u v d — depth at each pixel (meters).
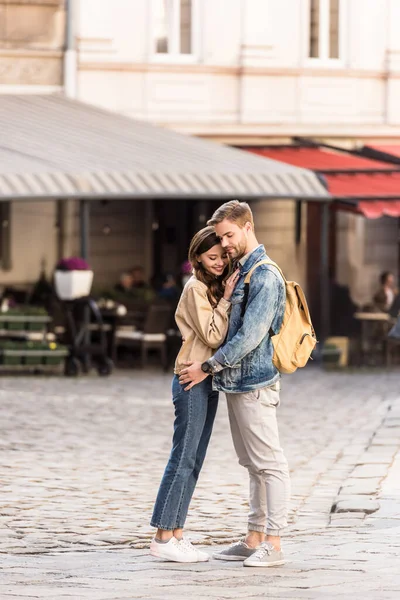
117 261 32.06
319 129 33.72
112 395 22.47
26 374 25.58
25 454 15.72
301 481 14.02
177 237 32.66
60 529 11.17
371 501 12.20
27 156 25.33
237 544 9.70
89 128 28.00
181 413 9.49
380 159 33.09
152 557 9.75
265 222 33.97
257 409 9.41
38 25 30.59
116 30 31.52
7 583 8.54
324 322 29.30
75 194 24.53
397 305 30.34
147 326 26.95
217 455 15.89
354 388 24.94
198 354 9.41
